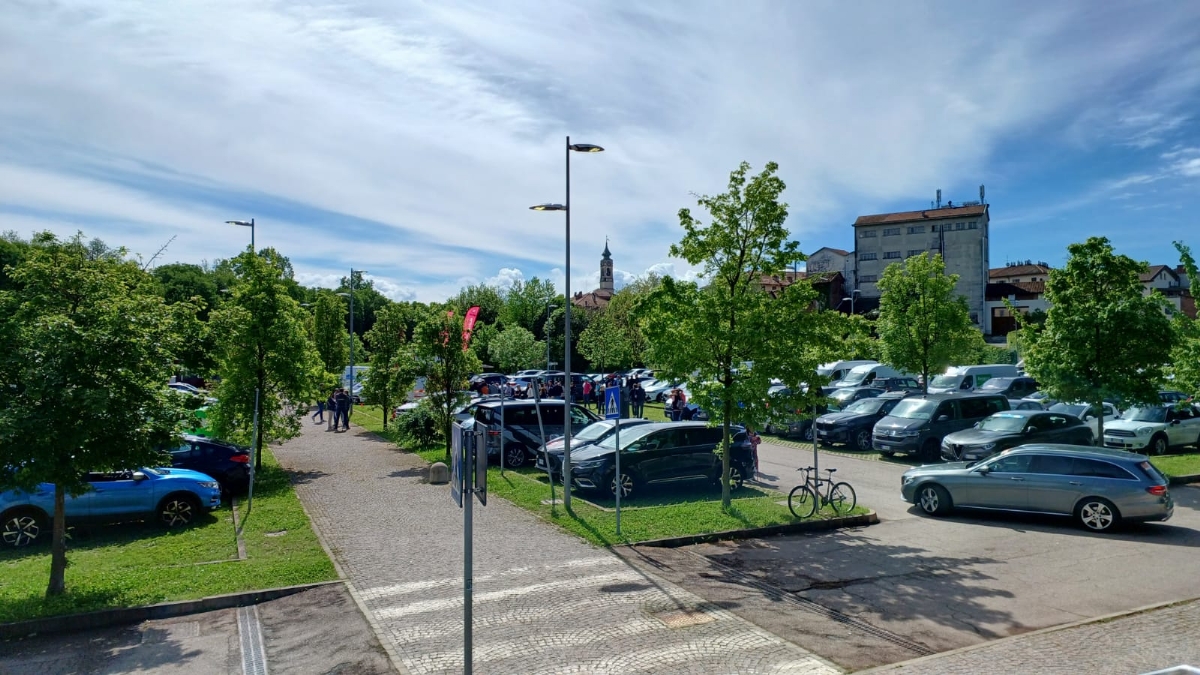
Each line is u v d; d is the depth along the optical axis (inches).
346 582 402.3
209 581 401.1
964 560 454.6
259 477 738.8
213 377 794.2
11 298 387.9
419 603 368.8
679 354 568.1
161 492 535.5
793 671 286.0
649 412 1456.7
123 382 390.9
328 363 1793.8
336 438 1091.3
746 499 622.5
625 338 2319.1
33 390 358.3
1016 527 547.8
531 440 813.2
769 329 548.1
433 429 943.0
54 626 346.3
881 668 288.2
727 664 292.8
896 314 1293.1
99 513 516.7
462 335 924.6
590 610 356.8
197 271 3238.2
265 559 445.4
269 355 780.0
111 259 442.3
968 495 576.7
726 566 440.8
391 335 1202.6
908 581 410.3
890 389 1243.8
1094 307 719.7
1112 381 711.7
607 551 464.4
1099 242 745.0
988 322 2844.5
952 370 1299.2
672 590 388.5
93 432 373.1
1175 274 3262.8
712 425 585.6
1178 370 776.9
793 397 564.4
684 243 583.2
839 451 972.6
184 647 328.2
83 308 396.2
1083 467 541.6
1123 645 313.0
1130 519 520.1
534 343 2544.3
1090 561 451.5
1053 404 999.6
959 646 314.3
